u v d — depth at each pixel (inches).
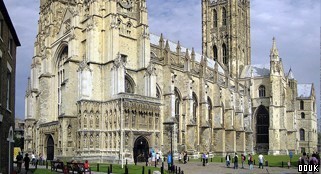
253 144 6151.6
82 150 3085.6
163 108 3833.7
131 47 3572.8
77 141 3174.2
